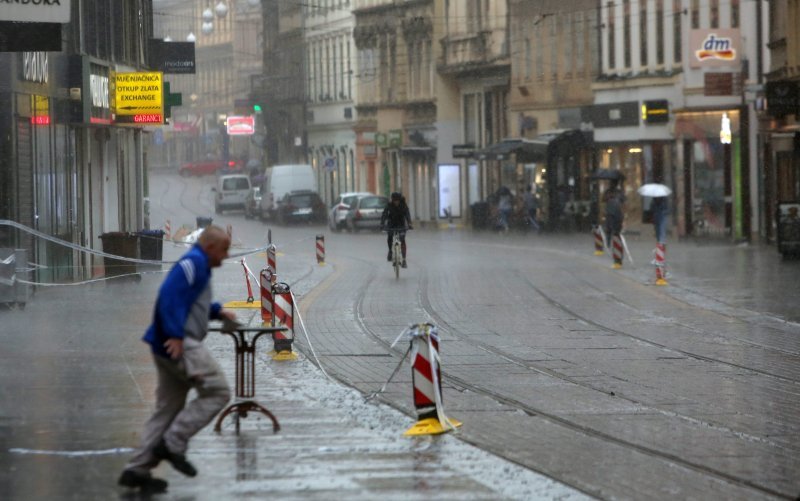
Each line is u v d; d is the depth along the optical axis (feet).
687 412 79.20
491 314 138.00
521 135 360.28
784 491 58.34
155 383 87.25
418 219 433.48
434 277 189.78
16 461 62.44
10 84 156.15
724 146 275.39
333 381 90.53
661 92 295.69
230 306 146.20
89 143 215.72
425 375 71.72
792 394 86.07
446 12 411.13
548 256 236.84
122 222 251.39
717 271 189.98
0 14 116.06
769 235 260.01
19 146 160.25
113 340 110.83
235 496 55.62
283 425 72.84
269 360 101.45
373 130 471.21
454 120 414.41
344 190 510.58
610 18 318.86
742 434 72.08
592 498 55.93
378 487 57.47
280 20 587.68
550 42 344.08
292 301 102.63
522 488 57.41
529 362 101.91
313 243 311.47
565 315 136.56
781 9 256.32
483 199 386.32
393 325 128.16
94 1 215.92
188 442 62.28
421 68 430.20
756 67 268.41
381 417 75.56
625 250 223.92
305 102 550.36
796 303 143.64
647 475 61.16
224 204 497.05
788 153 245.65
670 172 295.48
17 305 138.41
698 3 284.61
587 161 327.88
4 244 155.22
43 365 95.71
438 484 58.08
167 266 201.36
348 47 499.10
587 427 74.02
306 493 56.24
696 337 116.78
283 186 434.30
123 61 244.83
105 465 61.57
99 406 78.02
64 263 187.83
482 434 71.31
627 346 111.24
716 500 56.24
